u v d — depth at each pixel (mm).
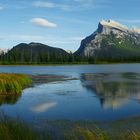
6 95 39219
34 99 36562
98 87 52750
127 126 21438
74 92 44812
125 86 54062
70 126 21359
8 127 10719
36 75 91938
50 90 47438
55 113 27109
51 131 19484
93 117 25156
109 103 33125
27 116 25562
